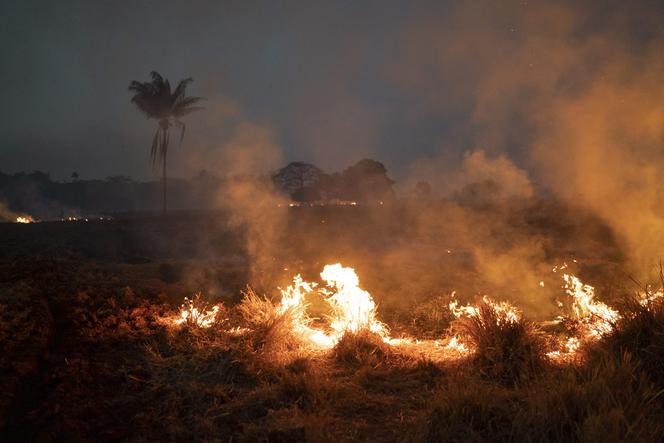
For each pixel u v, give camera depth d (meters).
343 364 5.39
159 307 7.28
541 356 5.05
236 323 6.43
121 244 20.47
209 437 3.78
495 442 3.54
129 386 4.67
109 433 3.75
